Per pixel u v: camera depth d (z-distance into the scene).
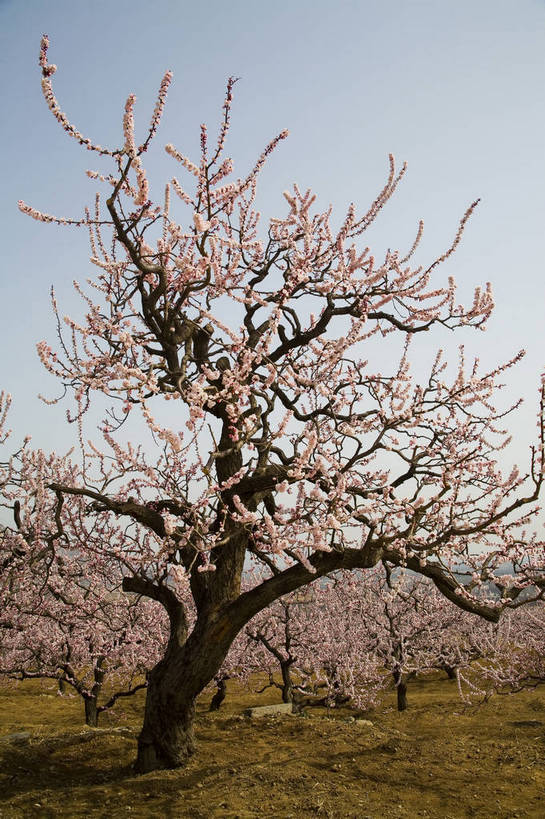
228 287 8.98
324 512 8.88
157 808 7.42
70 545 10.35
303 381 9.69
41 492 10.57
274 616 16.89
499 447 10.18
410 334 9.98
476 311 9.80
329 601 18.61
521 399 10.05
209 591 9.62
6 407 11.81
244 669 17.53
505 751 10.01
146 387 7.41
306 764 9.12
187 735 9.25
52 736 10.91
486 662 21.81
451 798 7.88
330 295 10.04
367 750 9.91
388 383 9.84
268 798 7.72
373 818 7.13
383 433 8.95
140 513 9.54
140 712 15.48
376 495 8.54
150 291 9.69
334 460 9.01
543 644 18.59
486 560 9.00
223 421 9.88
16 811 7.39
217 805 7.47
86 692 13.33
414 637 17.88
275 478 8.59
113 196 6.58
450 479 8.65
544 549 8.75
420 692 19.09
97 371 9.32
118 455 8.29
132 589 10.33
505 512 7.39
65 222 6.79
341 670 15.74
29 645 14.21
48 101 5.40
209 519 8.76
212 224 7.42
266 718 12.06
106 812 7.34
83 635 13.63
